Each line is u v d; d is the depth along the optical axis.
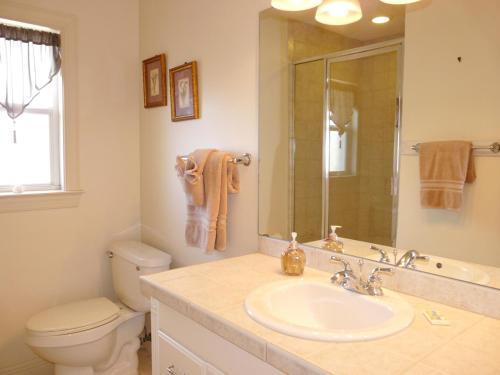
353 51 1.41
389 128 1.32
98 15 2.39
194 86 2.07
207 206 1.80
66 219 2.34
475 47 1.11
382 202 1.35
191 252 2.20
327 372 0.80
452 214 1.17
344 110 1.44
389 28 1.31
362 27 1.38
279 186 1.69
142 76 2.54
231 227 1.93
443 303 1.17
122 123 2.53
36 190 2.31
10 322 2.18
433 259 1.21
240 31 1.82
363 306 1.18
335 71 1.47
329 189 1.51
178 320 1.25
